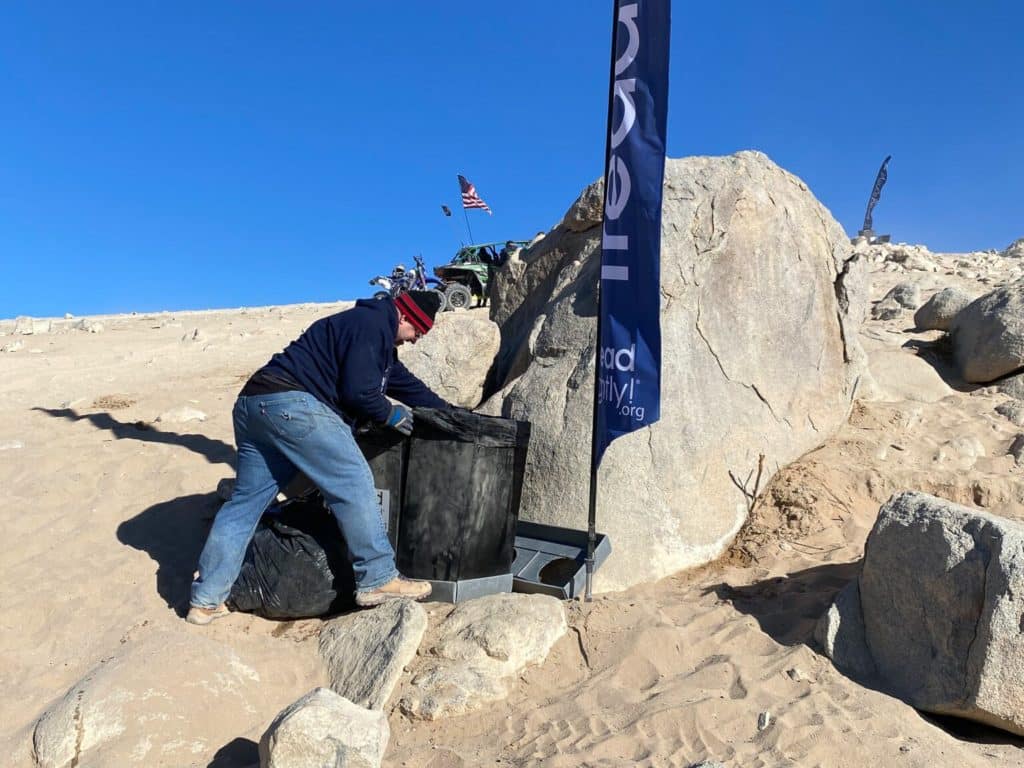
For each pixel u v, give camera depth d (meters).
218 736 3.13
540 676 3.50
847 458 5.68
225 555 4.03
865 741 2.90
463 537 4.05
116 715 3.05
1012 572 3.02
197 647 3.43
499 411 5.46
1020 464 5.77
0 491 5.85
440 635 3.65
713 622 3.85
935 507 3.39
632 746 2.96
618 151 3.92
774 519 5.02
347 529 3.89
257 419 3.87
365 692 3.38
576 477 4.80
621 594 4.32
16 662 3.76
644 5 3.82
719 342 5.32
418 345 6.29
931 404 6.95
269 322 19.09
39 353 14.84
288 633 4.00
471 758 2.96
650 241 3.91
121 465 6.22
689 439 4.90
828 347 6.12
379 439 4.24
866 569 3.53
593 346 5.23
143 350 14.48
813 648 3.55
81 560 4.73
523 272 7.07
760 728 3.02
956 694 3.07
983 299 7.82
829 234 6.34
